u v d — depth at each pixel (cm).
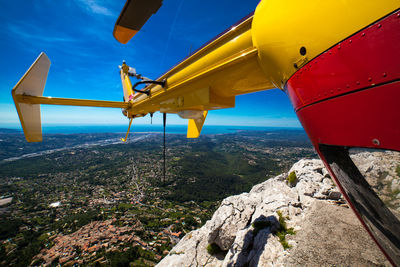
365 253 439
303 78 179
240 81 309
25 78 538
